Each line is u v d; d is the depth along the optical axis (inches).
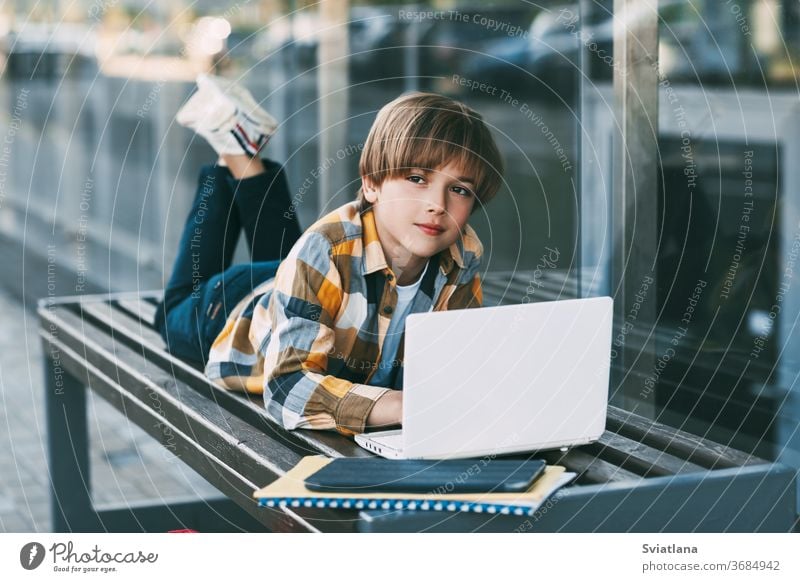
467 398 48.4
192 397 63.2
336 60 154.8
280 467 49.7
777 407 82.0
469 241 64.1
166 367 70.9
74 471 86.8
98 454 104.7
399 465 47.3
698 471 49.7
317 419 54.7
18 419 113.4
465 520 44.1
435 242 62.1
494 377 48.9
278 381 56.3
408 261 62.2
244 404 61.4
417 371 47.2
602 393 52.1
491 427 49.3
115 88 176.2
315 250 58.9
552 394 50.6
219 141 79.7
